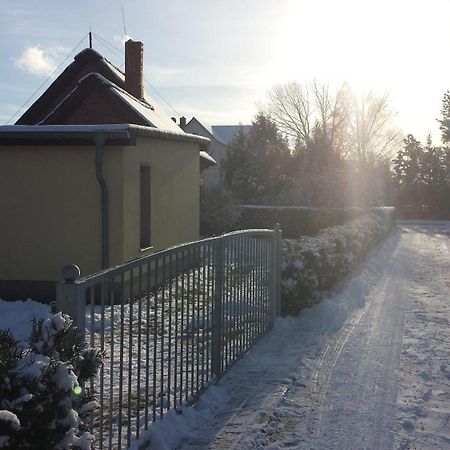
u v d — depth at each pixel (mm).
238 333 8320
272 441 5680
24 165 12969
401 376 7715
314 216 32562
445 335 9984
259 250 9422
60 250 12938
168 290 6066
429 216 56938
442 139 58500
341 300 12484
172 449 5410
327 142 47406
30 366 3492
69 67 20844
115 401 6234
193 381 6484
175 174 16234
